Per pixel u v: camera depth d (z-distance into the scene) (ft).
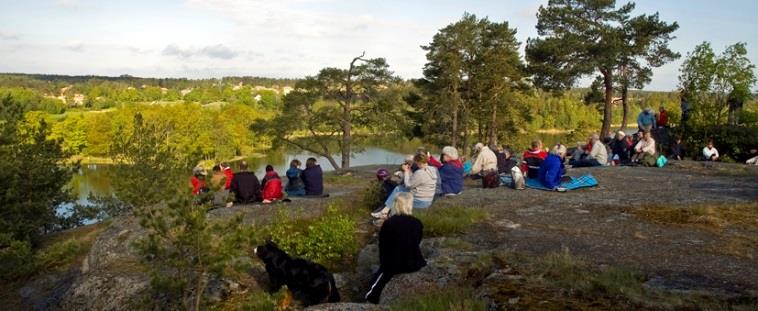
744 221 28.17
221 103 576.61
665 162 52.34
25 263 37.17
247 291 23.03
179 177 29.71
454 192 38.27
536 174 42.47
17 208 42.27
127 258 27.58
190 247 19.65
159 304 21.49
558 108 287.28
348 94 122.62
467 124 133.39
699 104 66.13
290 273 22.24
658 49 101.14
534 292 18.38
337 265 27.12
